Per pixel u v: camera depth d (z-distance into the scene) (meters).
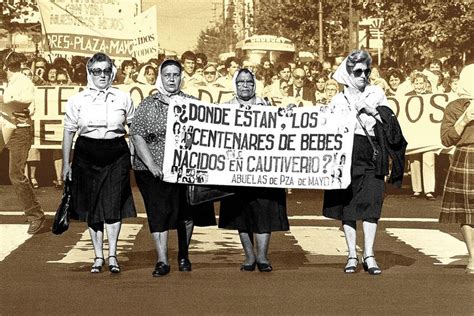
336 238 13.66
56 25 18.62
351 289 9.36
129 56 18.86
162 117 10.49
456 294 9.11
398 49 19.14
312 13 19.00
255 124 10.63
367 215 10.37
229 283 9.70
